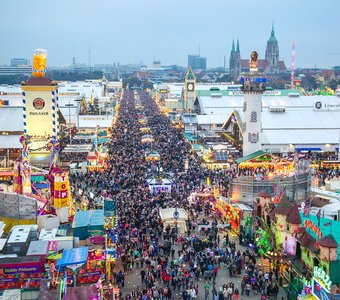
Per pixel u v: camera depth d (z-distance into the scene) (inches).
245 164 3459.6
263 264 1984.5
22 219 2096.5
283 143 4407.0
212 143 4650.6
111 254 1740.9
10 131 4579.2
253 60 3695.9
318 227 1712.6
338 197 2593.5
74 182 3265.3
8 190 2625.5
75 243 1782.7
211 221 2546.8
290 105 6604.3
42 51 3782.0
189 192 2972.4
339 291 1451.8
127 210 2517.2
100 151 3897.6
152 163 3860.7
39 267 1524.4
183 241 2187.5
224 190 2957.7
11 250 1688.0
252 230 2229.3
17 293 1393.9
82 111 7126.0
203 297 1710.1
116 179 3245.6
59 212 2177.7
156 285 1749.5
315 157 4252.0
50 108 3779.5
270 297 1705.2
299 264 1755.7
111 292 1486.2
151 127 6520.7
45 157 3732.8
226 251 2043.6
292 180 2741.1
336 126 4761.3
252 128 3708.2
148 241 2142.0
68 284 1489.9
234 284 1809.8
